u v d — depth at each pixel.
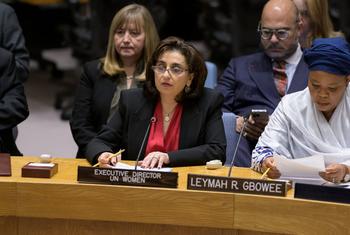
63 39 20.81
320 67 7.07
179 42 8.08
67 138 16.56
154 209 6.83
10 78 9.56
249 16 17.39
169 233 6.94
